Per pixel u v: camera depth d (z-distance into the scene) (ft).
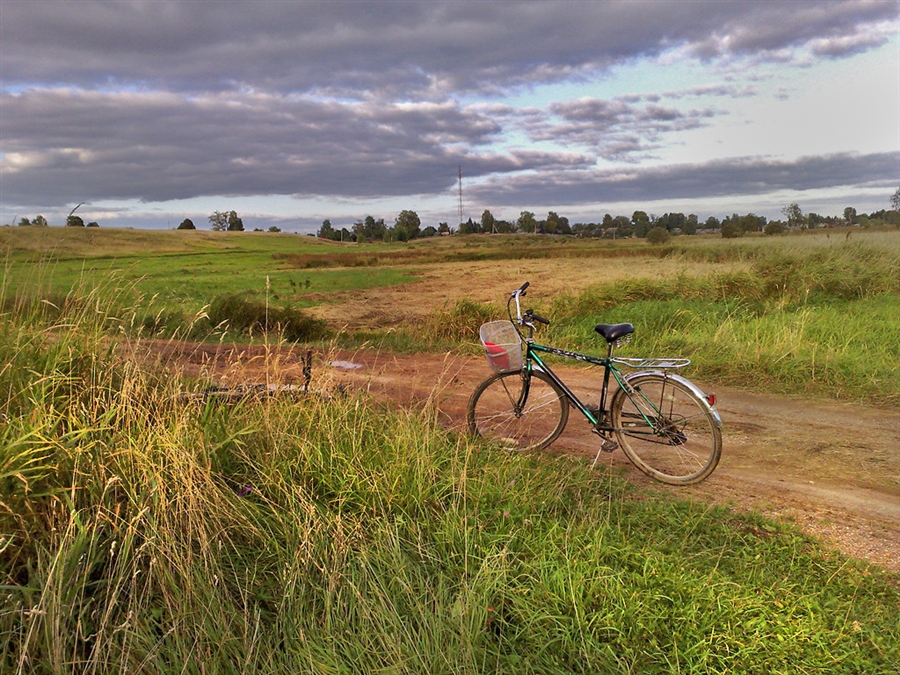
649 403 16.02
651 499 14.43
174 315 31.14
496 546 11.38
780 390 24.71
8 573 9.53
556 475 15.01
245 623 9.11
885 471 16.46
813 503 14.62
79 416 12.54
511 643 9.22
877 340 29.53
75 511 9.97
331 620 9.39
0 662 8.13
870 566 11.59
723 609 9.69
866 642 9.30
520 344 17.70
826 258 49.21
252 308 47.24
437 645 8.72
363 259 174.70
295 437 14.21
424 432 15.15
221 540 11.18
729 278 44.70
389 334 41.52
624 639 9.18
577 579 10.15
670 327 35.76
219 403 15.23
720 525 13.06
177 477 11.30
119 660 8.46
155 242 321.73
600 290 43.09
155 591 9.86
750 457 17.79
